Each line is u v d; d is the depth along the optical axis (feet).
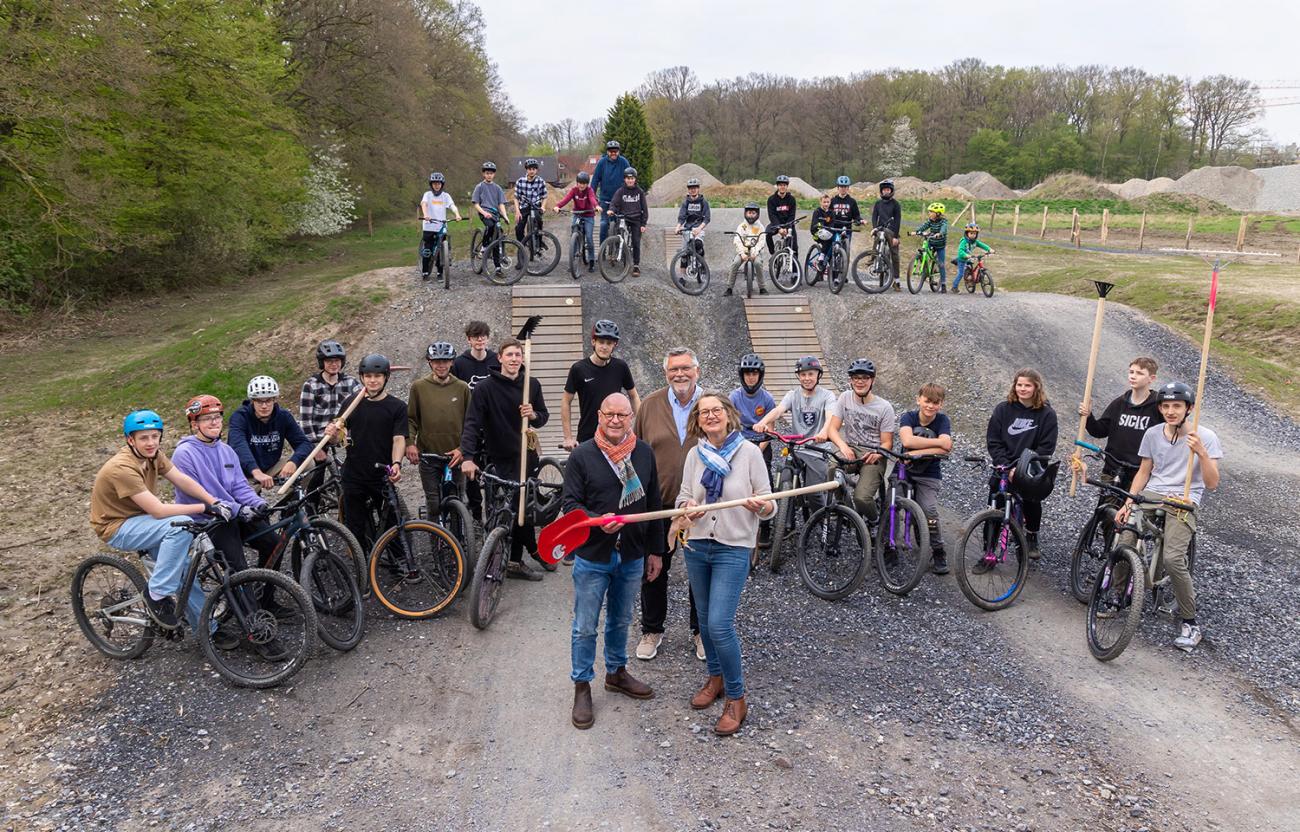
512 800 12.17
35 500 25.66
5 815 11.84
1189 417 17.99
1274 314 49.57
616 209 44.21
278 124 75.15
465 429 18.75
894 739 13.71
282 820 11.76
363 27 92.89
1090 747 13.65
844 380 39.40
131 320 53.52
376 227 120.67
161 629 16.25
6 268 50.60
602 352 19.08
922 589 19.79
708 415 13.30
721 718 13.83
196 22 58.95
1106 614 16.98
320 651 16.60
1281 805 12.31
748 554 13.46
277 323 39.58
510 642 17.02
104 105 49.90
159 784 12.58
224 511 15.34
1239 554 22.06
